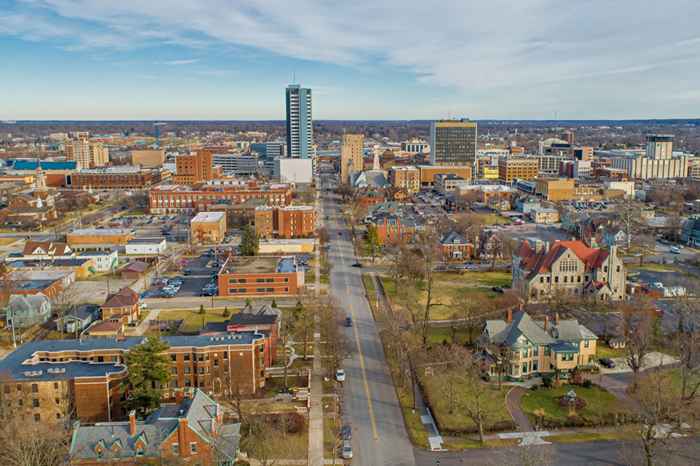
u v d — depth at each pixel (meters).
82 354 133.88
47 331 177.88
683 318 163.00
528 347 138.25
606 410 121.00
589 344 142.12
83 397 119.81
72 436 105.44
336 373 140.50
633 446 108.69
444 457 107.12
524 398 128.00
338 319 168.12
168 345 131.50
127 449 102.19
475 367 132.62
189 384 135.75
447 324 176.75
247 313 163.00
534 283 188.62
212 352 134.62
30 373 120.75
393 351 153.50
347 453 106.75
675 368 140.12
